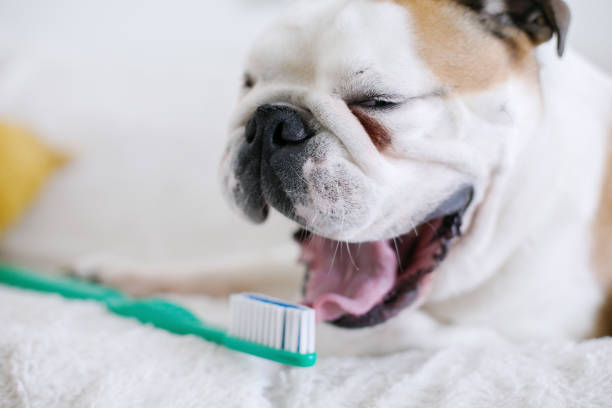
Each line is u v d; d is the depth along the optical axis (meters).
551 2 1.04
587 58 2.14
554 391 0.84
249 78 1.15
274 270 1.50
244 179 1.03
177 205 2.00
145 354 0.94
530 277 1.18
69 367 0.88
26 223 2.01
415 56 0.96
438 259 1.10
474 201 1.08
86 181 2.09
